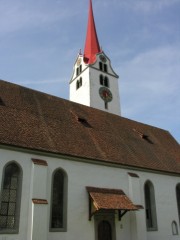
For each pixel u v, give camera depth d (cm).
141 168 2547
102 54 4934
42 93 2727
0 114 2067
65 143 2195
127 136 2953
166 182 2753
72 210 1980
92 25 5297
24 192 1800
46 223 1769
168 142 3491
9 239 1648
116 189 2283
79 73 4831
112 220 2166
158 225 2489
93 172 2205
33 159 1912
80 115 2767
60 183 2025
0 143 1798
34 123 2203
